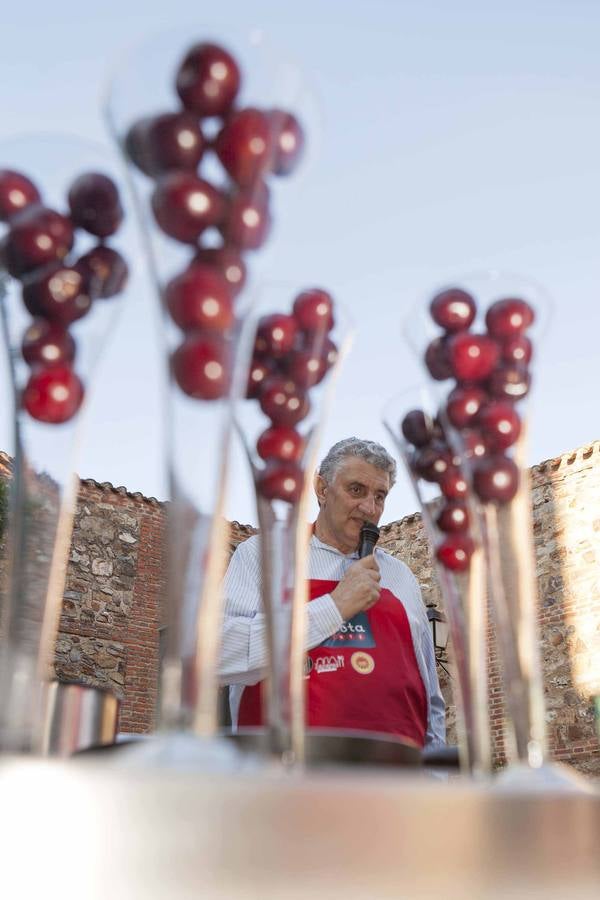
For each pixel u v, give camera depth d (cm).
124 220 99
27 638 86
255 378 107
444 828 66
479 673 103
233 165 84
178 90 85
